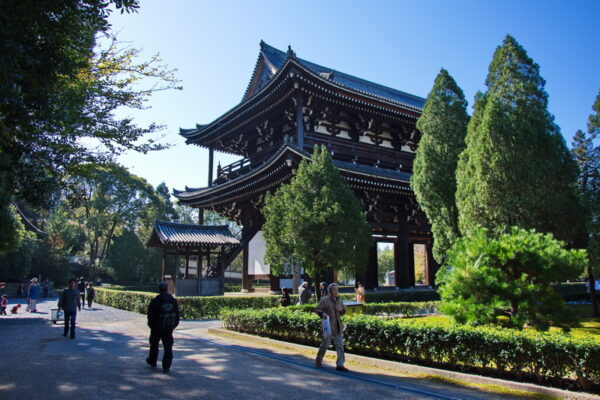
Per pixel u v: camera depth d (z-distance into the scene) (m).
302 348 12.29
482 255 11.37
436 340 9.66
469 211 17.78
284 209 20.12
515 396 7.53
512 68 18.73
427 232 39.06
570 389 7.81
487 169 17.16
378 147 36.94
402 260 34.91
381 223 33.94
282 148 27.56
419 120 24.27
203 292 28.02
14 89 7.14
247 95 43.72
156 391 7.66
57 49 8.41
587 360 7.50
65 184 13.93
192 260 38.69
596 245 17.92
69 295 14.76
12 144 9.60
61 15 8.17
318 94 31.66
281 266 20.50
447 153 22.67
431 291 31.03
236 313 15.95
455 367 9.46
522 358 8.40
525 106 18.17
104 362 10.27
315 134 33.28
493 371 8.98
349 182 30.11
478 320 10.70
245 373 9.26
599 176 19.69
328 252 18.70
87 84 13.48
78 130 13.85
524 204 16.52
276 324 13.88
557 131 18.22
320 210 19.02
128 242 59.28
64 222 58.62
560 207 17.00
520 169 16.64
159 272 60.12
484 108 19.00
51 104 9.24
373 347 11.09
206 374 9.10
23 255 45.56
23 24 7.44
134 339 14.46
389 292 28.59
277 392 7.73
